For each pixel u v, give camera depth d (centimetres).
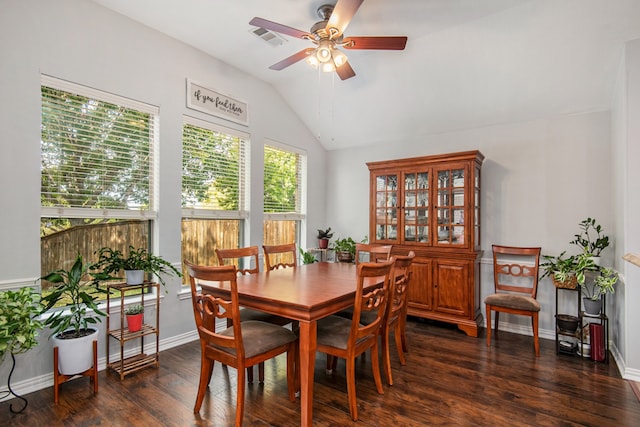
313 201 486
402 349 297
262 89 399
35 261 226
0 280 211
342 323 232
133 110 283
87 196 256
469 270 346
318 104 427
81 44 248
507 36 281
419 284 377
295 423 192
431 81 347
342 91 395
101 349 257
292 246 338
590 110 324
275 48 324
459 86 343
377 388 226
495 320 355
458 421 195
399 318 272
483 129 383
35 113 226
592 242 321
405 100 380
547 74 304
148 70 289
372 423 192
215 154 352
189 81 319
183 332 315
